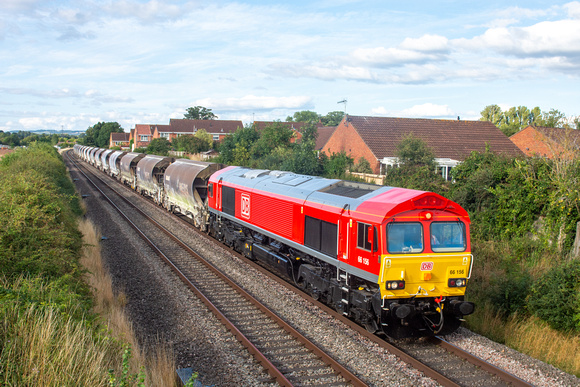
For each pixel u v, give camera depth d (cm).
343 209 1006
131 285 1287
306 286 1262
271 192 1411
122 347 718
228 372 783
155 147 6184
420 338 959
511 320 1096
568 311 1027
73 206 2250
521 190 1589
